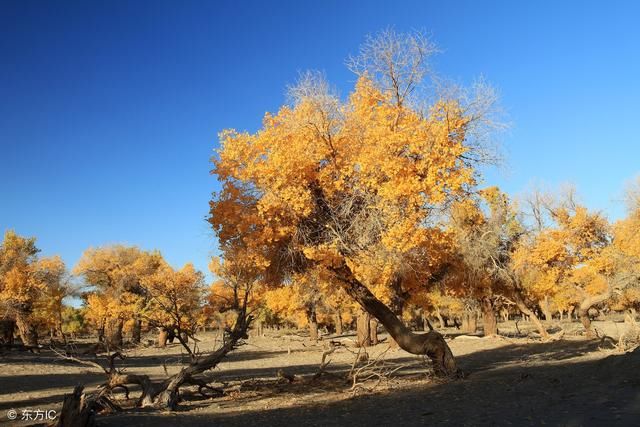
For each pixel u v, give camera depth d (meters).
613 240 38.50
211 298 39.53
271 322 103.25
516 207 36.38
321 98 14.96
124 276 59.94
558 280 38.88
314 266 16.97
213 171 15.41
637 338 25.98
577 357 22.58
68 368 31.92
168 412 13.55
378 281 17.53
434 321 110.44
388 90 14.89
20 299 49.19
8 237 52.81
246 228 15.22
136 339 66.00
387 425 10.30
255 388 18.64
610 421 8.48
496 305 44.06
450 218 15.73
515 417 9.80
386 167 13.49
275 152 14.41
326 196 15.54
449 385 15.78
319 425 10.84
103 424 11.19
